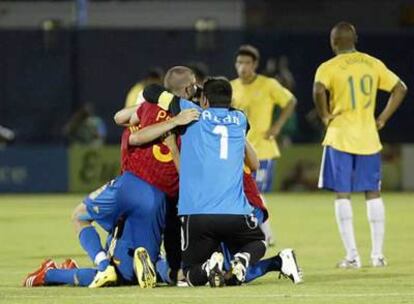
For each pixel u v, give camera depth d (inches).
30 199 3334.2
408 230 2239.2
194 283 1288.1
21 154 3595.0
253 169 1339.8
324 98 1612.9
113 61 3666.3
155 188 1306.6
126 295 1209.4
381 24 4298.7
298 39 3646.7
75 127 3609.7
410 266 1590.8
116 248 1314.0
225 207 1267.2
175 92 1359.5
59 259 1749.5
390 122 3646.7
